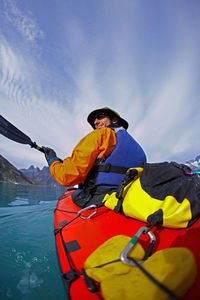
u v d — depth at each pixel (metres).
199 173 1.02
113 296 0.40
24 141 1.96
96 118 2.00
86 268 0.59
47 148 1.87
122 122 2.04
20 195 5.30
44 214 2.46
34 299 0.71
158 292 0.36
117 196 1.07
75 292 0.55
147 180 1.02
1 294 0.73
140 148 1.73
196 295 0.39
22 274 0.87
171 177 0.96
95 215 1.29
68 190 3.48
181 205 0.78
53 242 1.31
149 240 0.75
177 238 0.71
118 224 1.02
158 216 0.78
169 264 0.42
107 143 1.38
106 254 0.60
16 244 1.26
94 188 1.57
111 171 1.49
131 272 0.47
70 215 1.50
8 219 2.12
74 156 1.28
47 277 0.85
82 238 0.95
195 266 0.38
